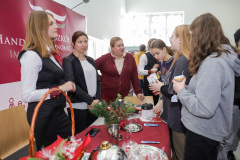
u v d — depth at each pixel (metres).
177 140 1.34
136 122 1.42
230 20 6.82
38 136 1.18
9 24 1.73
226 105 0.89
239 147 2.50
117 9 6.32
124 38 7.88
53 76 1.22
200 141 0.94
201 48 0.94
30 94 1.08
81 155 0.66
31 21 1.15
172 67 1.38
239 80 1.04
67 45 2.78
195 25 0.98
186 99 0.94
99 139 1.16
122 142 1.11
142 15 7.73
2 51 1.67
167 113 1.48
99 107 1.08
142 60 3.01
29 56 1.10
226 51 0.89
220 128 0.91
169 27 7.61
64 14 2.67
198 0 6.98
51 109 1.20
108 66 2.22
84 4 3.56
